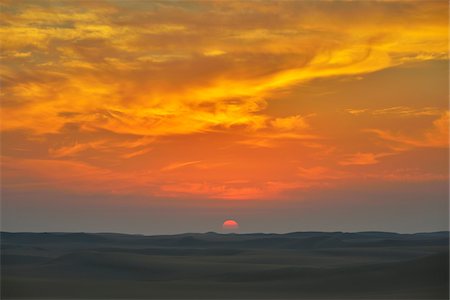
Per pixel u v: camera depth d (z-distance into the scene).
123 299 58.19
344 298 57.97
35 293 61.31
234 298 59.81
